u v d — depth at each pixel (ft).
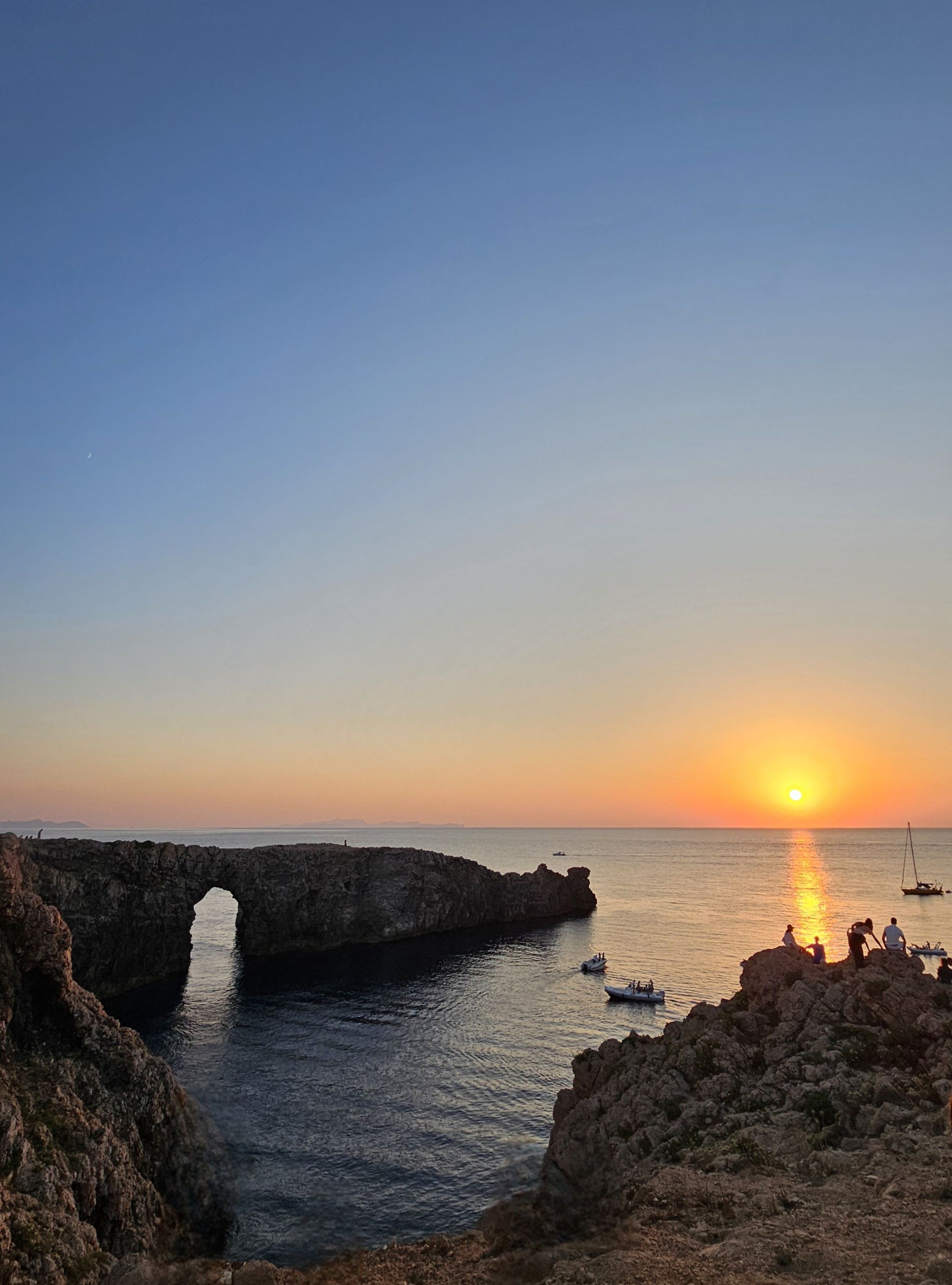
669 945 370.73
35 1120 86.84
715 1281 38.17
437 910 416.46
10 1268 63.31
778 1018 83.97
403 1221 109.50
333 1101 161.89
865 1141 59.41
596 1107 78.43
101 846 296.30
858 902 547.49
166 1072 114.93
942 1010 79.30
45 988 108.68
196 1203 106.83
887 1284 36.19
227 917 512.63
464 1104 161.07
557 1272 41.70
